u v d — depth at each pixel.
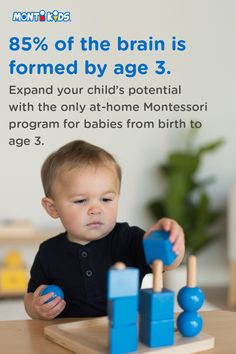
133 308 0.74
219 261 3.99
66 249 1.06
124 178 3.83
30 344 0.80
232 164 3.98
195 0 3.90
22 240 3.46
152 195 3.87
